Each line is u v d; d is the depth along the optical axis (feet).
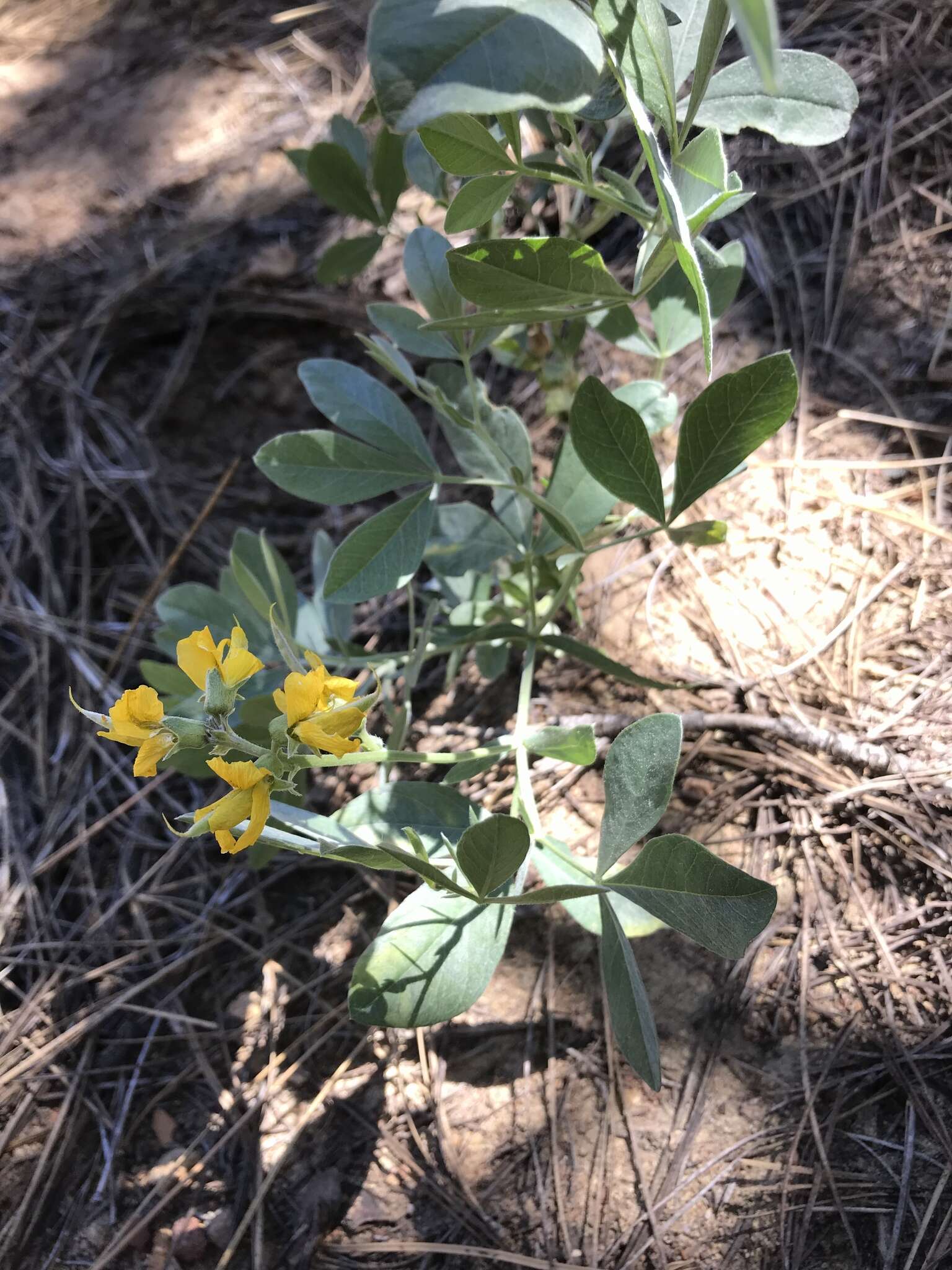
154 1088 1.19
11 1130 1.17
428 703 1.37
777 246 1.45
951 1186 0.89
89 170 1.95
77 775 1.42
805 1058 0.99
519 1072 1.08
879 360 1.34
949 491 1.24
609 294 0.80
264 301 1.70
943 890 1.01
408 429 1.07
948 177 1.37
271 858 1.18
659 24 0.73
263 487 1.62
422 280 1.04
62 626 1.53
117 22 2.25
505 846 0.77
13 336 1.76
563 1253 0.97
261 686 1.18
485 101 0.61
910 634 1.17
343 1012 1.17
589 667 1.29
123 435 1.67
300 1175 1.08
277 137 1.88
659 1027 1.05
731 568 1.28
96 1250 1.09
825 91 0.91
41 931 1.31
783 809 1.12
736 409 0.89
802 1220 0.92
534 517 1.42
